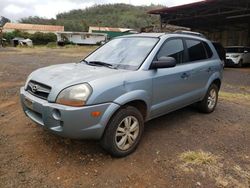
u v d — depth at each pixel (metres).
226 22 24.77
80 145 3.82
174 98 4.36
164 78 4.02
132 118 3.60
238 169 3.40
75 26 97.88
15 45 48.84
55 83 3.23
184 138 4.28
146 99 3.74
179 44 4.57
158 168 3.32
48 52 30.88
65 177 3.06
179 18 21.33
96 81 3.19
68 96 3.06
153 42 4.18
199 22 24.44
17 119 4.85
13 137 4.04
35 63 16.36
